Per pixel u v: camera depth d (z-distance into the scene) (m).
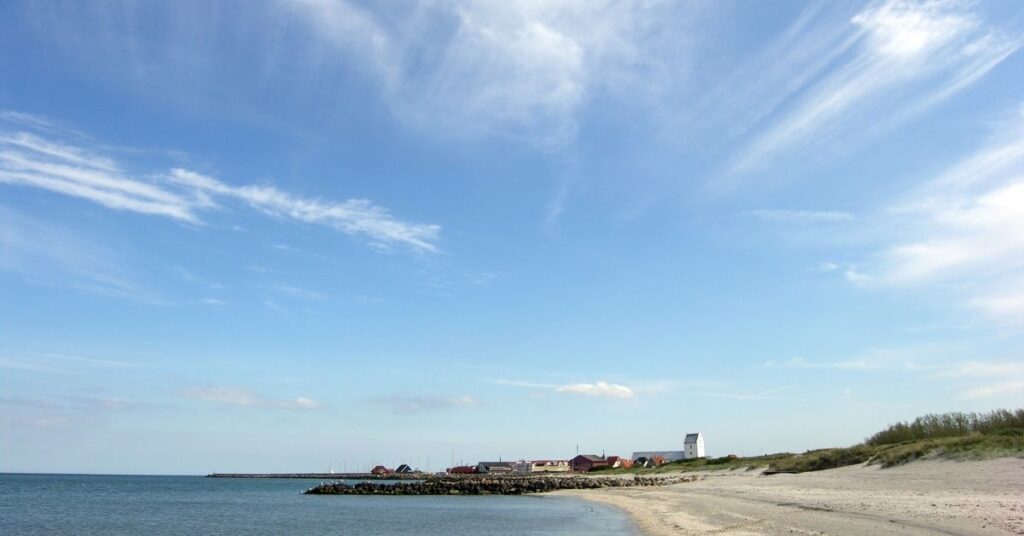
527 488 114.06
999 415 57.81
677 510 51.19
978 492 38.28
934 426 66.31
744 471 97.44
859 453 71.31
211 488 187.38
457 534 45.28
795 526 31.95
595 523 47.62
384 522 59.22
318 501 102.88
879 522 29.77
